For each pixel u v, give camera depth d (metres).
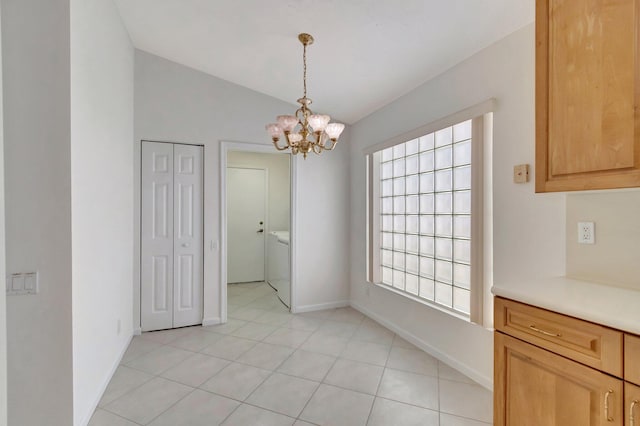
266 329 3.33
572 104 1.35
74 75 1.68
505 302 1.42
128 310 2.97
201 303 3.45
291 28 2.42
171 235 3.33
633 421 0.99
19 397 1.59
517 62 1.97
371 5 2.03
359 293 3.93
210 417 1.90
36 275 1.60
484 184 2.21
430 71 2.61
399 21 2.13
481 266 2.23
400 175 3.28
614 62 1.21
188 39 2.86
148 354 2.74
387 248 3.52
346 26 2.29
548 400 1.23
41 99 1.60
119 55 2.61
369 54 2.58
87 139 1.87
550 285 1.49
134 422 1.86
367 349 2.84
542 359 1.26
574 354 1.15
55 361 1.62
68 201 1.63
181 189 3.37
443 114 2.58
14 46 1.58
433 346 2.70
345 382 2.28
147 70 3.22
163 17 2.59
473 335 2.30
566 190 1.38
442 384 2.25
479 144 2.23
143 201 3.22
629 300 1.23
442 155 2.71
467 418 1.87
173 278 3.34
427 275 2.88
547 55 1.45
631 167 1.18
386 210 3.54
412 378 2.33
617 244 1.50
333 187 4.06
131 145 3.09
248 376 2.38
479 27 2.03
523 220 1.94
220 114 3.49
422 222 2.95
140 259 3.21
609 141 1.23
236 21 2.47
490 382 2.16
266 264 5.73
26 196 1.59
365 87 3.12
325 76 3.05
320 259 4.00
